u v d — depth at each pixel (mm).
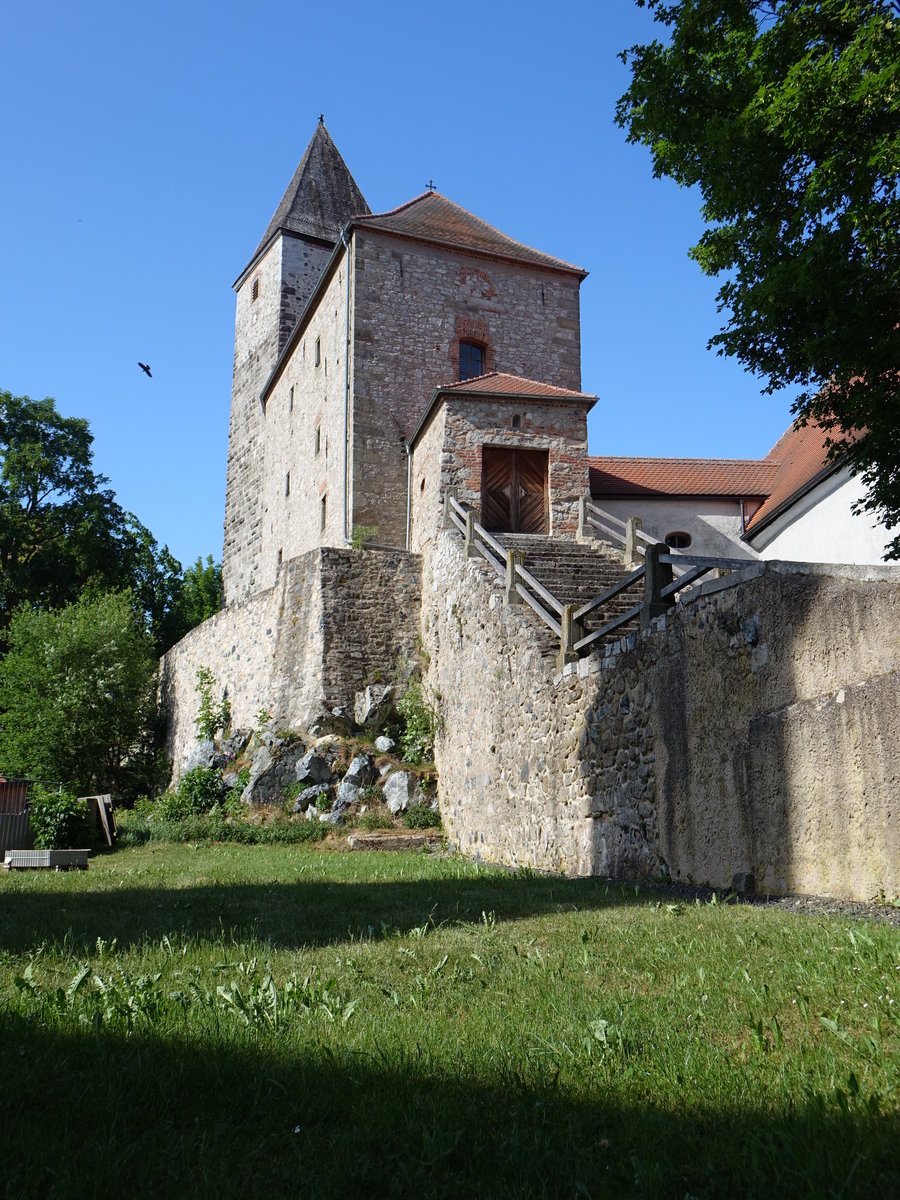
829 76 8680
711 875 8055
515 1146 2414
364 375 22734
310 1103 2752
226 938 5570
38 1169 2318
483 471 19656
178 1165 2393
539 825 12117
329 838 16328
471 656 15688
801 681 7062
